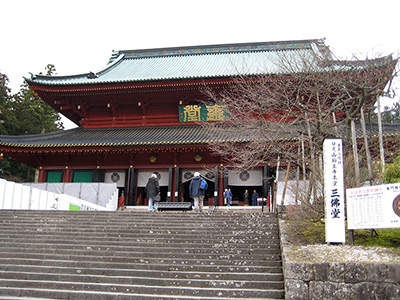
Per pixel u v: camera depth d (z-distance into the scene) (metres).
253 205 31.77
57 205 26.55
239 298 10.71
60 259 13.81
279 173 31.30
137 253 14.01
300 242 13.27
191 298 10.55
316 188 16.95
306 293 10.02
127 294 10.94
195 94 37.25
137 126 39.25
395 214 11.08
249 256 13.41
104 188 33.22
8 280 11.90
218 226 17.03
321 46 25.89
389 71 18.25
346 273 9.95
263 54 47.59
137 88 36.59
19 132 56.97
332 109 19.27
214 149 29.31
